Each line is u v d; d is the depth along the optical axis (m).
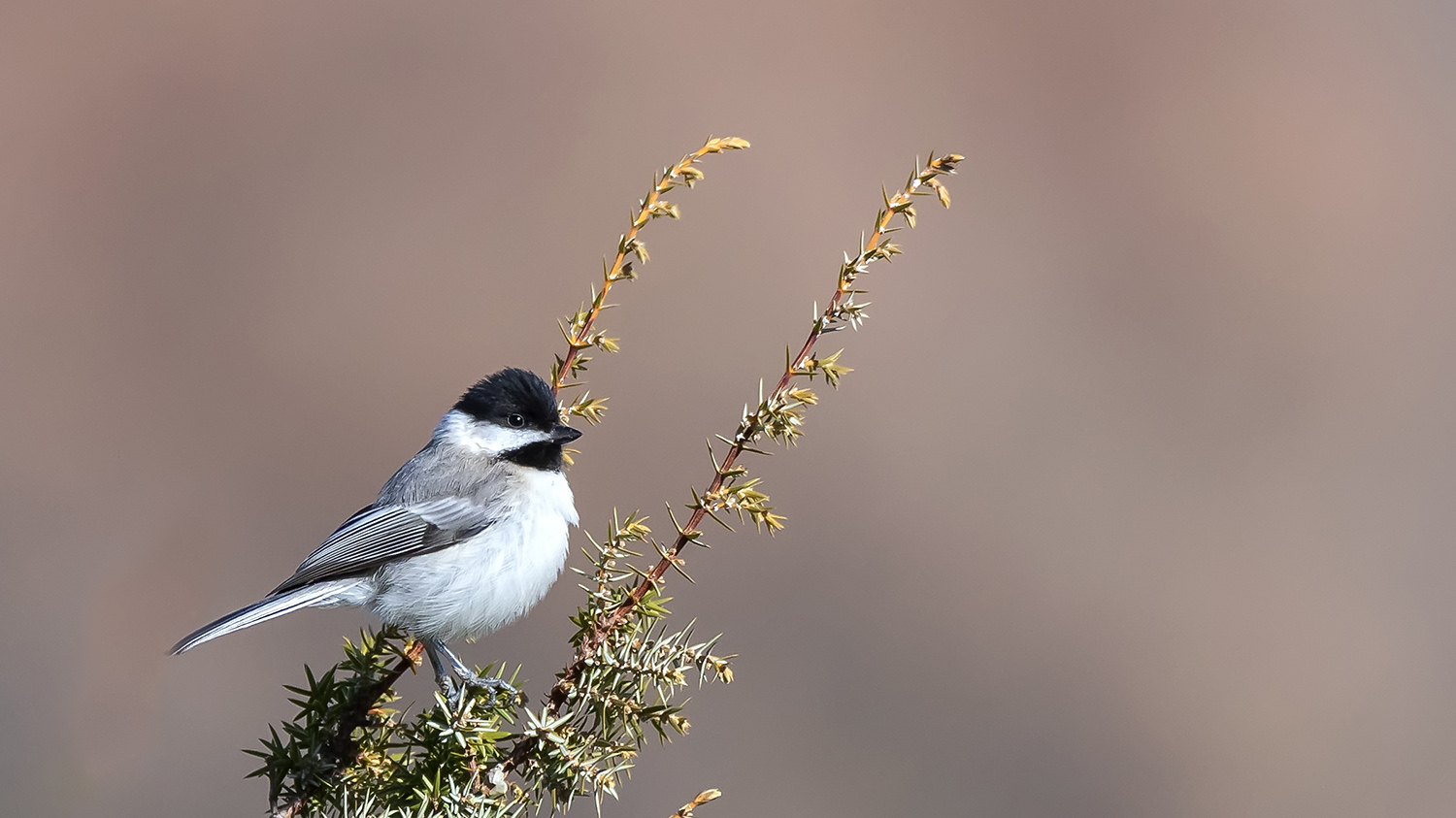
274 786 6.43
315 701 6.54
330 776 6.39
